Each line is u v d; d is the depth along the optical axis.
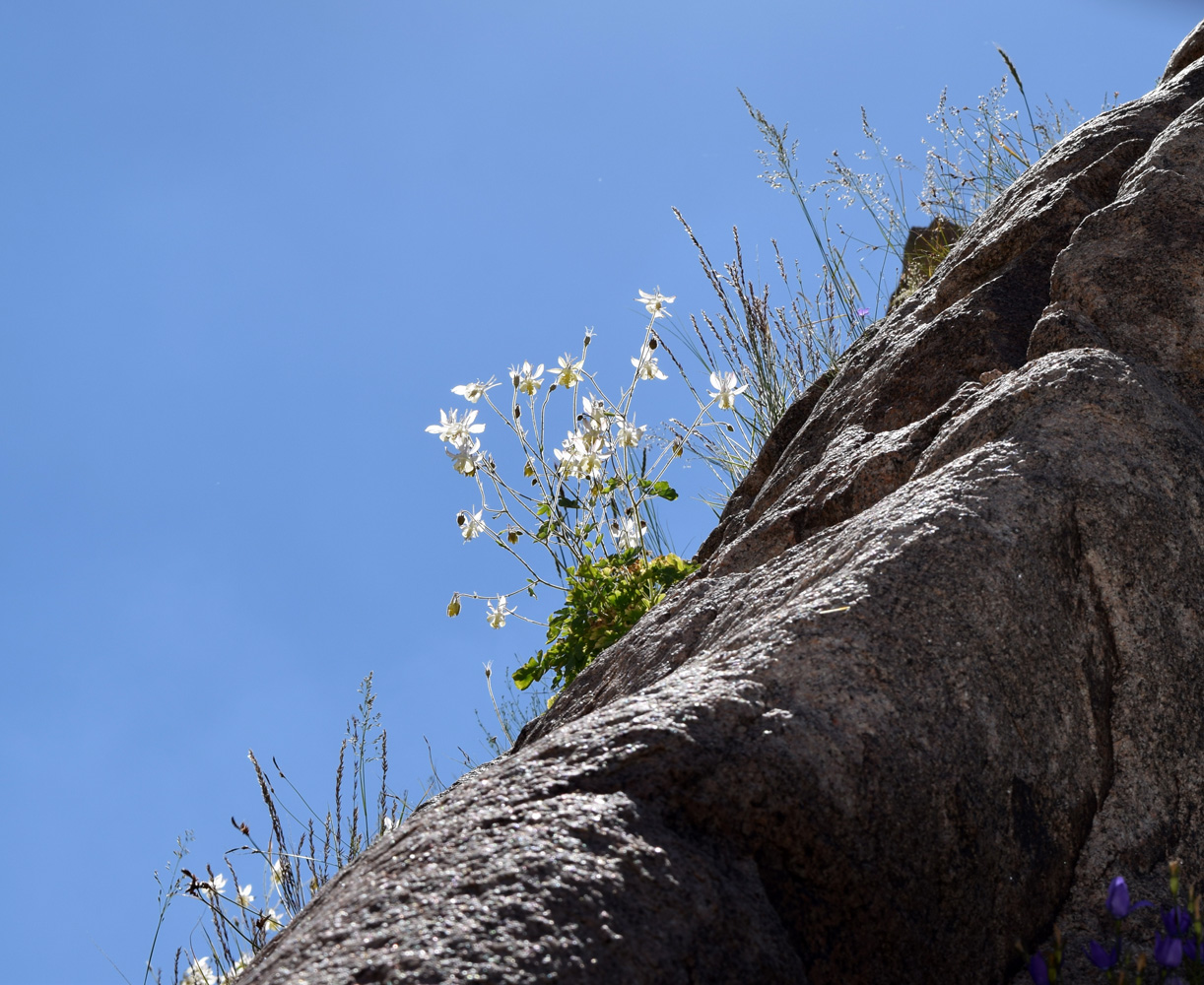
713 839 0.57
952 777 0.63
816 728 0.61
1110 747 0.73
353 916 0.52
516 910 0.49
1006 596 0.71
